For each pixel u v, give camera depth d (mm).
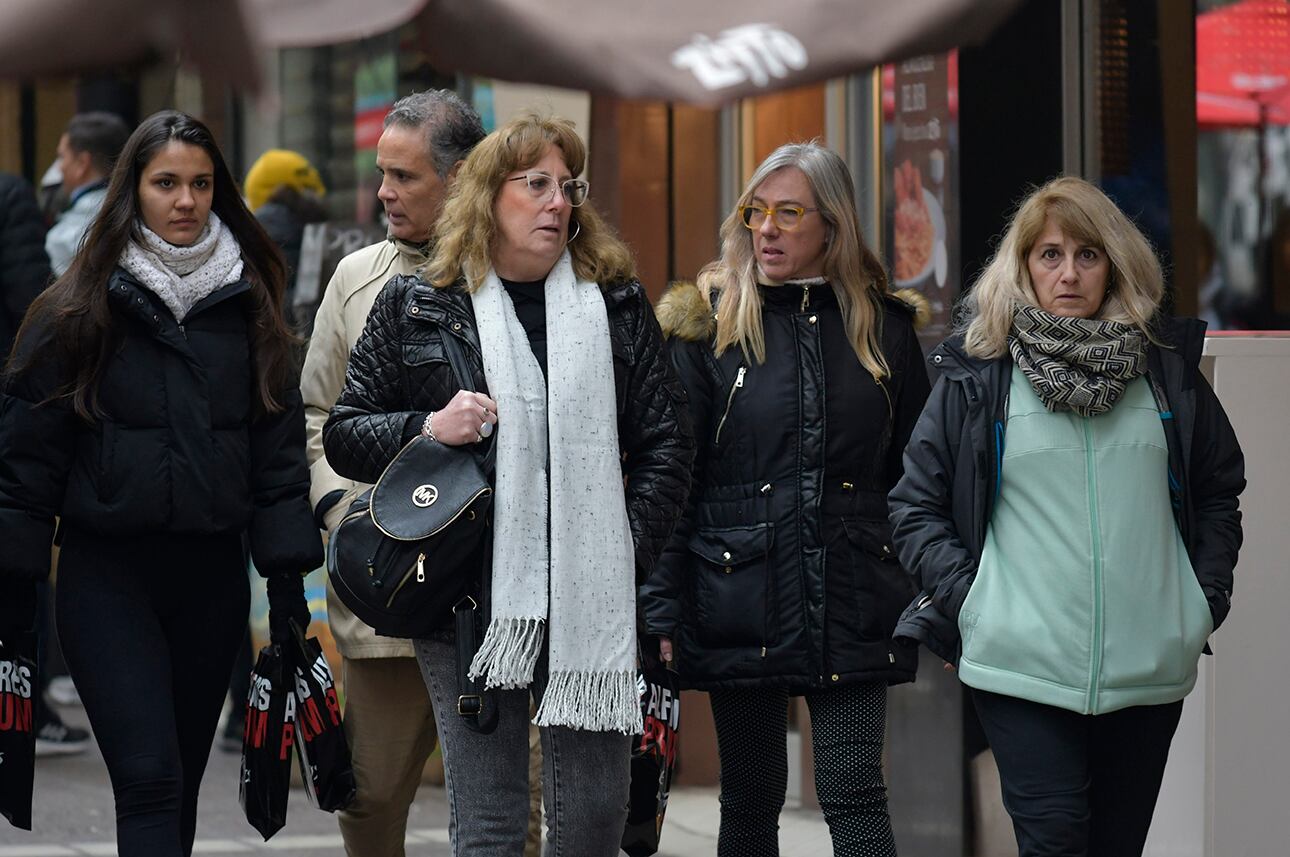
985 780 20891
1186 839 18859
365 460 14484
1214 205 23953
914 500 15055
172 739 15117
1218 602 14766
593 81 14695
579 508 14180
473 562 14180
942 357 15172
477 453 14289
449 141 16625
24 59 12703
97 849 22625
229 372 15711
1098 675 14305
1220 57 23828
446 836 23219
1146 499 14562
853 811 16219
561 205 14430
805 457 16328
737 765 17047
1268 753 18750
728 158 28812
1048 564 14477
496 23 14773
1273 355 18859
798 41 14523
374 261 16984
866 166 26703
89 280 15328
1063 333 14617
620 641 14180
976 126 21266
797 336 16547
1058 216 14852
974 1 14250
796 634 16172
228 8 12859
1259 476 18797
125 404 15320
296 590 16172
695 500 16719
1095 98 21031
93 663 15133
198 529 15445
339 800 16156
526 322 14656
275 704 16062
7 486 15305
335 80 39156
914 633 15117
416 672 16531
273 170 28703
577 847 14430
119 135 30922
